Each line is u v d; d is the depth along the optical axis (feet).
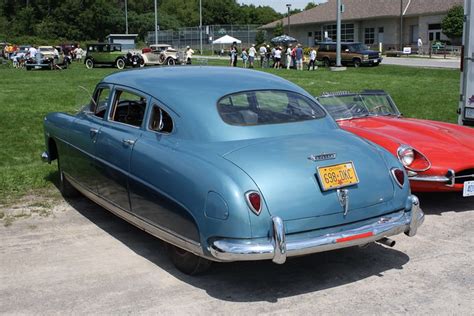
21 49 165.27
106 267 15.11
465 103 30.66
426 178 19.17
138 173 14.75
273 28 239.30
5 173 24.90
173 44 282.56
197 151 13.61
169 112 14.83
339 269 14.97
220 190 12.32
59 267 15.12
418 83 73.26
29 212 20.06
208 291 13.62
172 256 14.80
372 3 202.49
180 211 13.23
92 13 340.39
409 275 14.49
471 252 16.08
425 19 184.24
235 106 14.88
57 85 78.13
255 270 14.90
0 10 358.84
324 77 87.97
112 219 19.29
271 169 12.73
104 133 16.87
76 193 21.59
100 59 134.00
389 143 19.71
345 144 14.30
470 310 12.53
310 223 12.72
